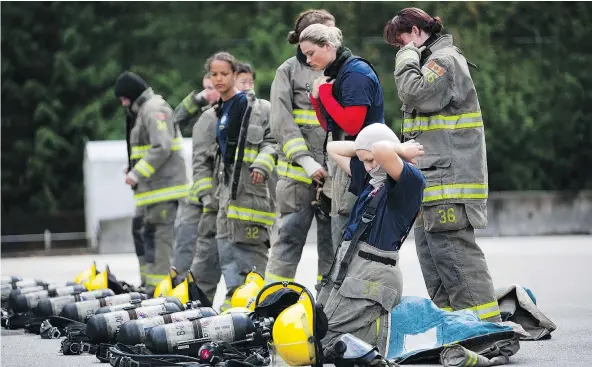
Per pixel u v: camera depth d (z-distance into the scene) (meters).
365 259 20.02
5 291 32.19
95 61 103.19
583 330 26.97
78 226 99.06
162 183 34.41
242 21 104.25
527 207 78.44
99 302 26.66
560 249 61.69
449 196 22.84
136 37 103.44
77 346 24.59
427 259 24.22
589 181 105.19
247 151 29.16
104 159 67.81
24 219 98.00
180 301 25.14
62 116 103.75
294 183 26.36
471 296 22.91
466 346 20.83
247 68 30.25
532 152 102.56
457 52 23.31
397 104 98.44
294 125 26.17
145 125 34.22
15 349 25.75
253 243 29.17
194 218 33.88
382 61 101.06
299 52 26.53
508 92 102.69
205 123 31.84
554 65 103.94
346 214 23.52
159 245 34.31
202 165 31.86
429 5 102.75
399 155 19.78
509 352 21.30
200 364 20.36
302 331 18.72
